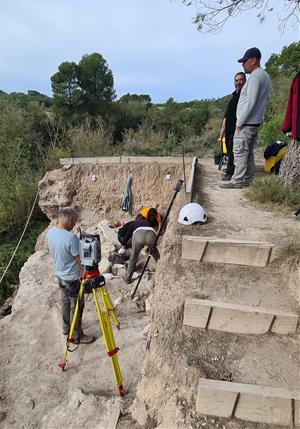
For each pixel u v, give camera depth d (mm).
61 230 4188
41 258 8406
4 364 4590
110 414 3119
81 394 3590
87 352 4594
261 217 4312
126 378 3953
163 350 2922
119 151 15852
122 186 10359
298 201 4688
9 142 18453
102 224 9406
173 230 4000
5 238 15508
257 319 2910
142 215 6395
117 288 6289
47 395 3947
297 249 3379
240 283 3277
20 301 6320
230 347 2844
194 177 6289
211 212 4496
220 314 2965
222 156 7738
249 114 5160
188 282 3350
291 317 2855
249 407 2422
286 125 4617
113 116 28641
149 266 7102
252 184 5570
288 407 2359
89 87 28234
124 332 4926
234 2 5996
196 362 2715
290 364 2645
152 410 2793
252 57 4965
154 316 3186
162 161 10289
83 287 3709
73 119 26781
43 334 5184
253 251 3412
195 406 2553
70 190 10656
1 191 15664
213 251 3510
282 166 5246
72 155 16141
